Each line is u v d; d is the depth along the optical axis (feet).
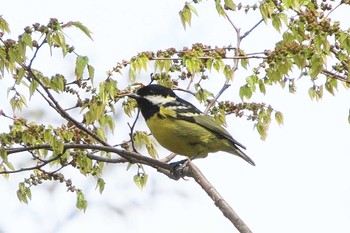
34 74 34.88
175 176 37.35
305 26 33.63
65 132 36.24
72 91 36.65
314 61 33.47
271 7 34.19
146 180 40.09
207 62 35.04
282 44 34.55
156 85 41.91
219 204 32.40
